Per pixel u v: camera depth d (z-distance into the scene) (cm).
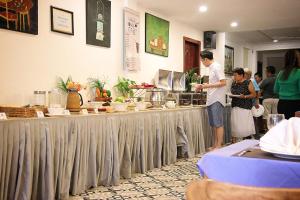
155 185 336
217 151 142
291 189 85
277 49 1090
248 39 1030
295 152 117
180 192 313
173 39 601
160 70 526
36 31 335
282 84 374
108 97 398
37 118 257
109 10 440
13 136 241
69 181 286
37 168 259
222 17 588
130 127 361
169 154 432
